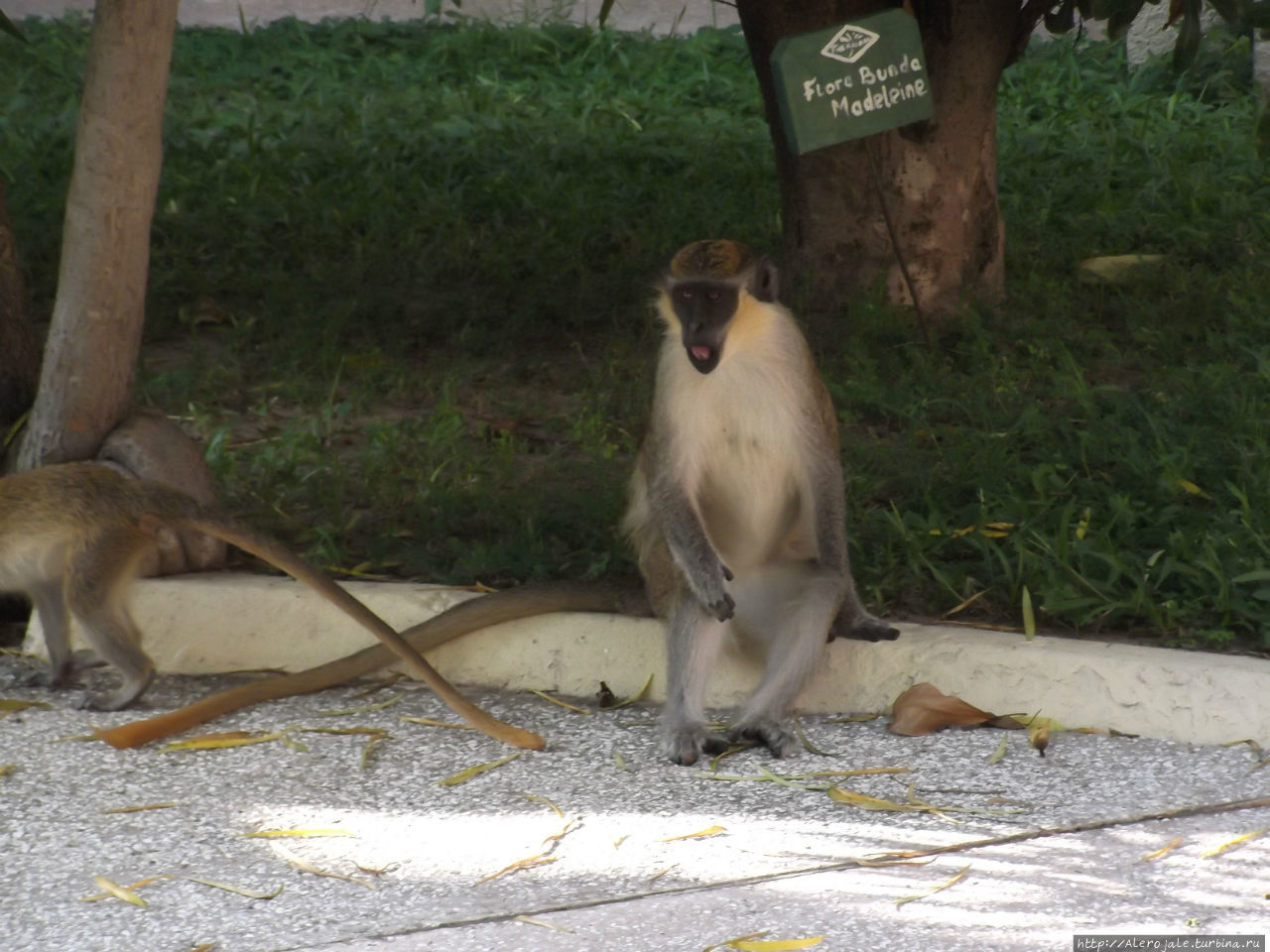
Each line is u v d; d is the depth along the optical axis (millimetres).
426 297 13352
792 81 9883
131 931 4926
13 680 7488
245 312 13023
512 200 15930
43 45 22359
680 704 6660
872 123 10031
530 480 9453
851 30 9898
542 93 21375
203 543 7992
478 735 6727
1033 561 7516
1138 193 15938
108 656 7012
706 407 6922
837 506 7027
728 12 25516
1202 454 8828
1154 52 21516
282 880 5312
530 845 5582
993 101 12250
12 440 8508
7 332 8875
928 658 6852
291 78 21969
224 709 6867
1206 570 7367
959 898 5066
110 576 6938
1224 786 5941
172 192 15805
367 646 7434
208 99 20344
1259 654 6852
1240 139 18016
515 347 12453
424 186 16328
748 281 6840
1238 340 11258
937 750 6445
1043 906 4992
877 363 11148
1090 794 5918
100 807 5953
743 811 5879
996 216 12641
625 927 4906
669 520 6828
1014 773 6164
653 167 17656
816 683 7000
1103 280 13430
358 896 5172
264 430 10305
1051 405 10422
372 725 6844
